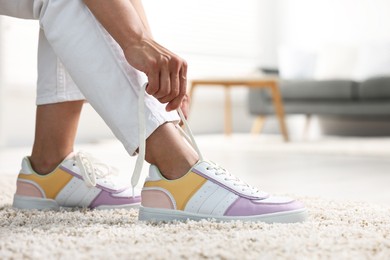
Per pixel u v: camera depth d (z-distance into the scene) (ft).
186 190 3.64
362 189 6.56
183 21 20.59
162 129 3.64
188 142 3.93
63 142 4.38
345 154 12.12
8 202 4.75
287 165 9.78
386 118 16.67
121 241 2.93
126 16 3.41
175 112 3.73
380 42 18.75
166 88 3.34
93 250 2.70
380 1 20.76
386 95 16.33
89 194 4.28
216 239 2.96
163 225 3.49
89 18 3.54
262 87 18.67
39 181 4.34
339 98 17.26
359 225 3.52
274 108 18.71
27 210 4.18
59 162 4.38
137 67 3.36
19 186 4.42
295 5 22.91
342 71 19.39
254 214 3.59
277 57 23.61
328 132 20.67
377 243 2.90
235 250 2.69
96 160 4.39
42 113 4.33
